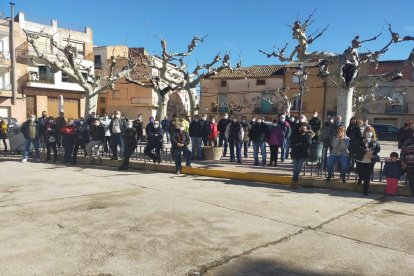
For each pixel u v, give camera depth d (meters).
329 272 3.99
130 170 11.22
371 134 8.05
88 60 39.16
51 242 4.70
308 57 10.84
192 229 5.33
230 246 4.68
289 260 4.29
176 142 10.41
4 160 13.11
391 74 10.09
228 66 17.38
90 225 5.44
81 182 8.94
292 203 7.06
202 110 46.84
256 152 11.47
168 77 17.42
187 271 3.92
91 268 3.95
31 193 7.57
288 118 13.20
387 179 7.96
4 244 4.61
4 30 33.00
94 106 16.33
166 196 7.48
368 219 6.04
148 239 4.88
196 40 17.17
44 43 36.03
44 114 13.37
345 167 8.41
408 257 4.45
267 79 43.50
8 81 33.69
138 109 46.78
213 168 10.55
